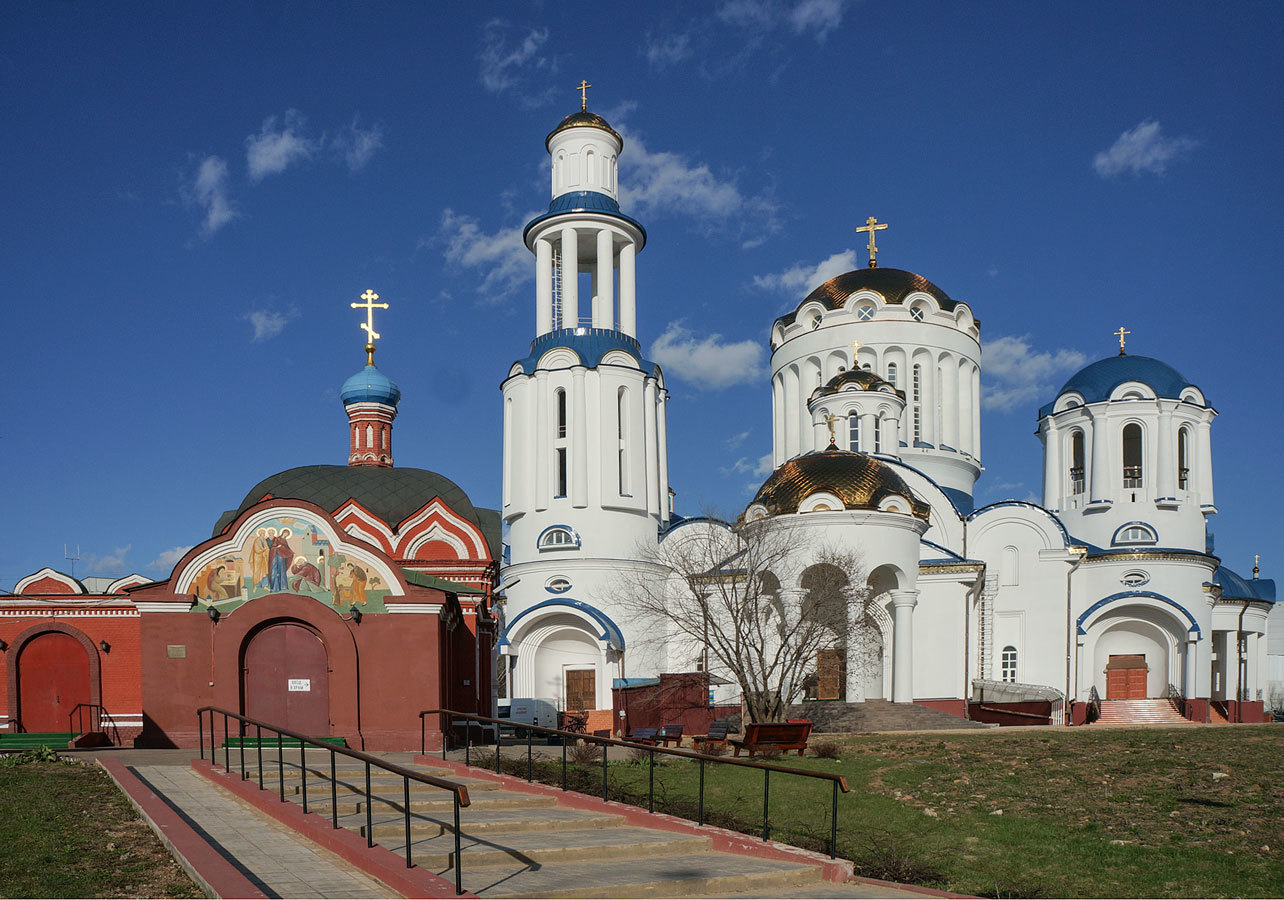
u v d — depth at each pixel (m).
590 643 50.22
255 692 26.97
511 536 52.34
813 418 57.19
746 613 41.53
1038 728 41.44
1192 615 54.16
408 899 11.51
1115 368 59.12
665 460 54.66
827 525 44.69
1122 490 57.44
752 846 15.20
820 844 17.19
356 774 20.64
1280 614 81.31
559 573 49.91
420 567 35.50
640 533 51.12
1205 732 35.25
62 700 31.22
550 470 50.69
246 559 27.30
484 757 25.27
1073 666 53.22
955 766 26.91
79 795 17.72
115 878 12.49
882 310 60.53
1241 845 16.94
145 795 17.33
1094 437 58.22
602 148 53.00
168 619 26.95
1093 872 15.63
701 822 16.80
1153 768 24.86
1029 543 54.16
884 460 54.94
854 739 35.69
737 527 46.00
